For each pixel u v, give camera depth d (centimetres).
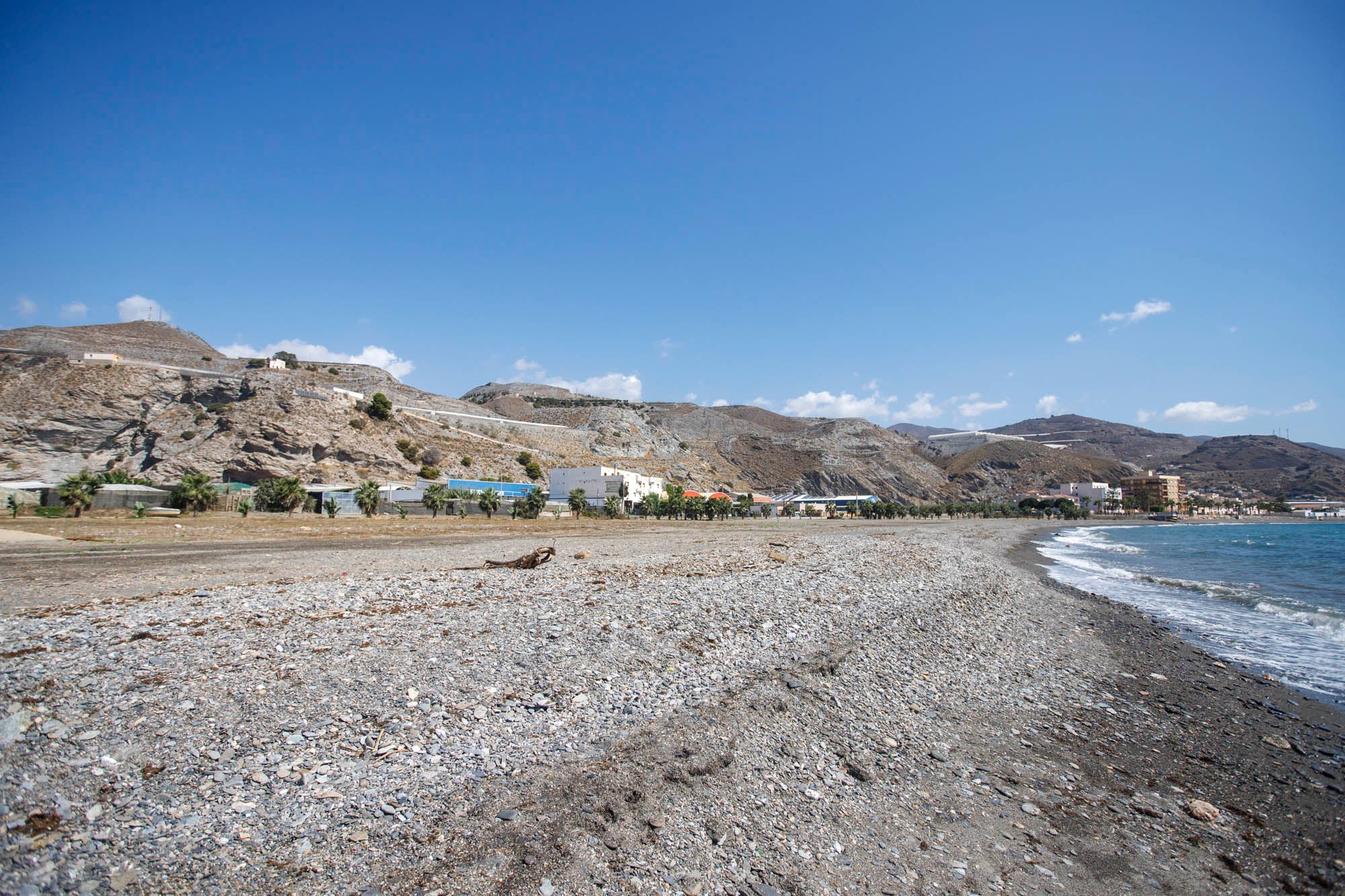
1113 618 2597
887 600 2305
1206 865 810
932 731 1187
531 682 1188
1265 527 17975
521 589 2123
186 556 3478
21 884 585
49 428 12444
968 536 8675
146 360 18788
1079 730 1268
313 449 13188
